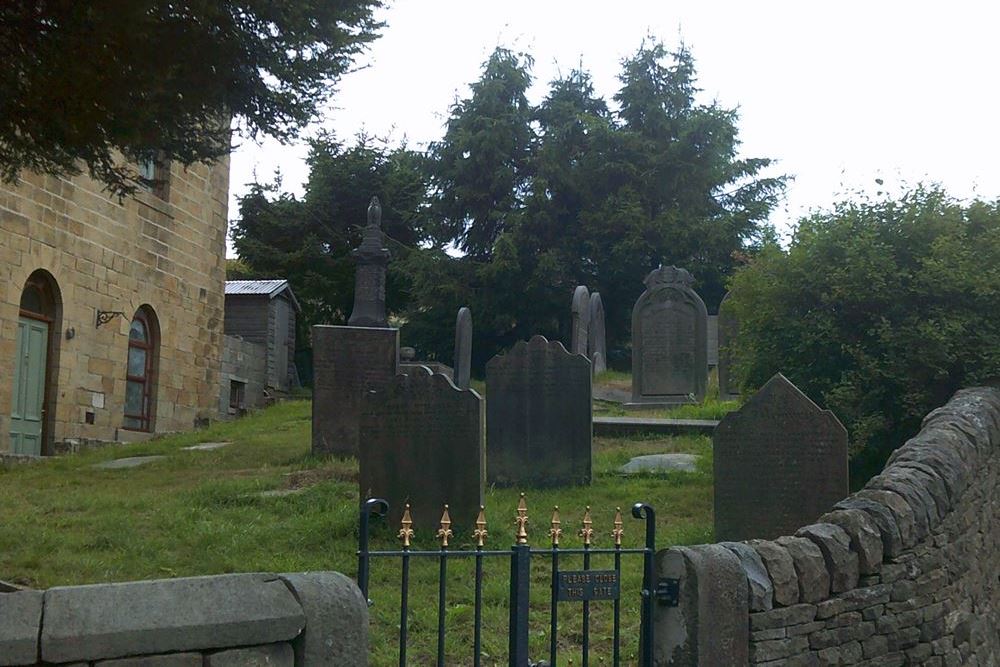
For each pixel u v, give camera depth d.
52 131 10.35
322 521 10.64
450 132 41.53
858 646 6.60
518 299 39.19
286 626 4.05
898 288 12.28
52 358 19.81
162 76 10.15
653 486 12.82
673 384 20.77
